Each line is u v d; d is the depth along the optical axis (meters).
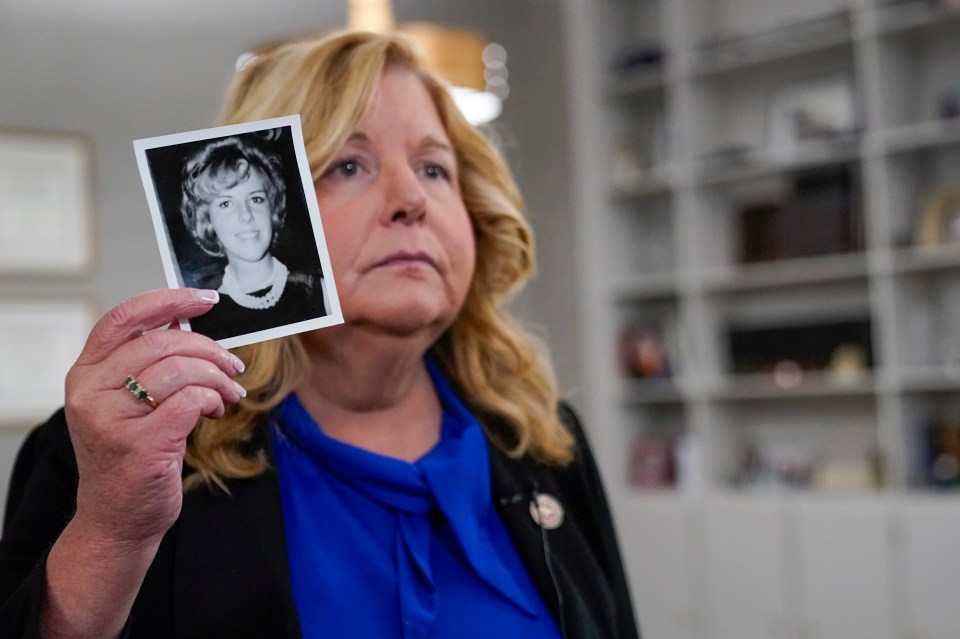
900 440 3.74
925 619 3.45
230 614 0.90
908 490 3.72
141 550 0.77
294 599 0.93
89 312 4.00
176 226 0.83
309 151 0.98
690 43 4.39
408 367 1.03
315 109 1.00
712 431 4.34
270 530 0.94
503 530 1.07
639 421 4.70
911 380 3.72
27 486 0.96
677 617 4.10
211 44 4.32
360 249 0.96
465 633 0.96
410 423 1.08
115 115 4.09
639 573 4.23
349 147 0.99
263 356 0.99
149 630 0.90
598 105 4.67
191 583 0.91
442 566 1.00
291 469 1.00
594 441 4.70
